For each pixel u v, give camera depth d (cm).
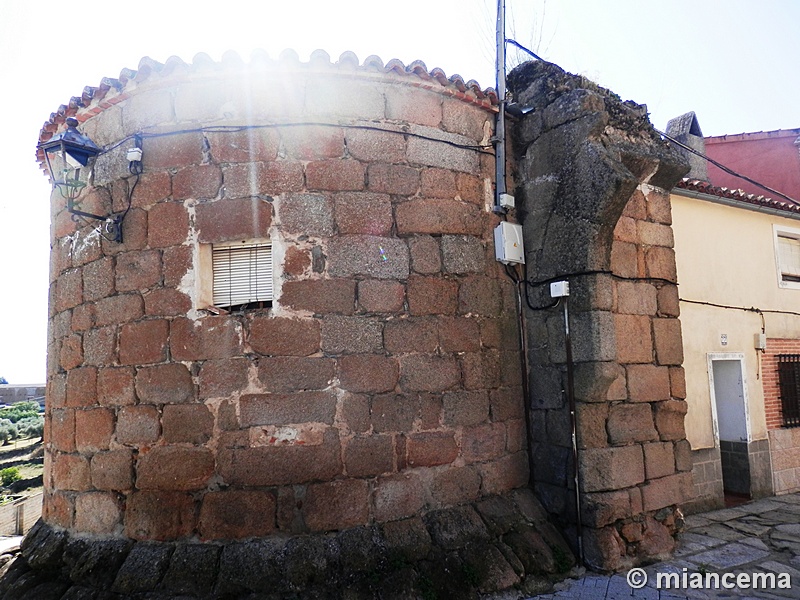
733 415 889
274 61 503
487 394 560
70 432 534
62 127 589
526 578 493
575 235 564
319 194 505
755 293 916
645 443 581
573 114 578
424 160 549
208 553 453
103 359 515
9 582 493
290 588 433
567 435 560
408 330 519
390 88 540
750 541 634
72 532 513
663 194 660
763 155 1277
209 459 473
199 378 482
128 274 513
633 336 592
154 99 523
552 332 582
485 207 591
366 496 485
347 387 491
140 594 434
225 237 497
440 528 499
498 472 559
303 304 489
